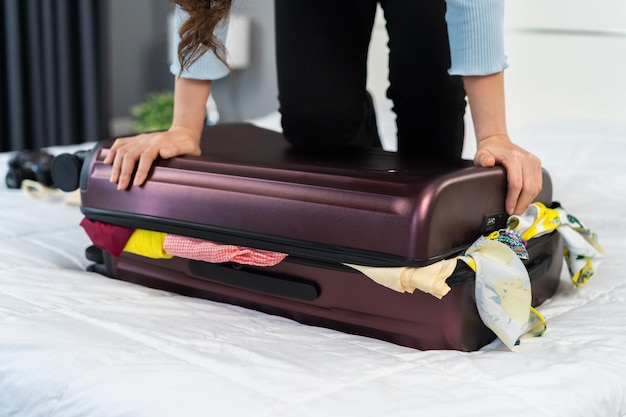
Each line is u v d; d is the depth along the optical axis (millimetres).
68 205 1712
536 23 2238
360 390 772
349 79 1368
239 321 1013
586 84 2188
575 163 1845
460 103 1387
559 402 786
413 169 1016
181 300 1107
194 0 1010
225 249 1042
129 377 802
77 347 881
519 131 2057
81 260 1327
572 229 1170
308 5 1343
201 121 1221
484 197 993
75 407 792
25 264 1252
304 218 969
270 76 3340
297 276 1013
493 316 939
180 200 1081
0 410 879
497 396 779
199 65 1163
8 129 3762
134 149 1143
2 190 1855
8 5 3645
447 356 896
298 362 843
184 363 834
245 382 788
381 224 909
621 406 851
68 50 3965
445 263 899
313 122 1352
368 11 1395
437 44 1318
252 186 1024
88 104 4039
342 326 999
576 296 1199
